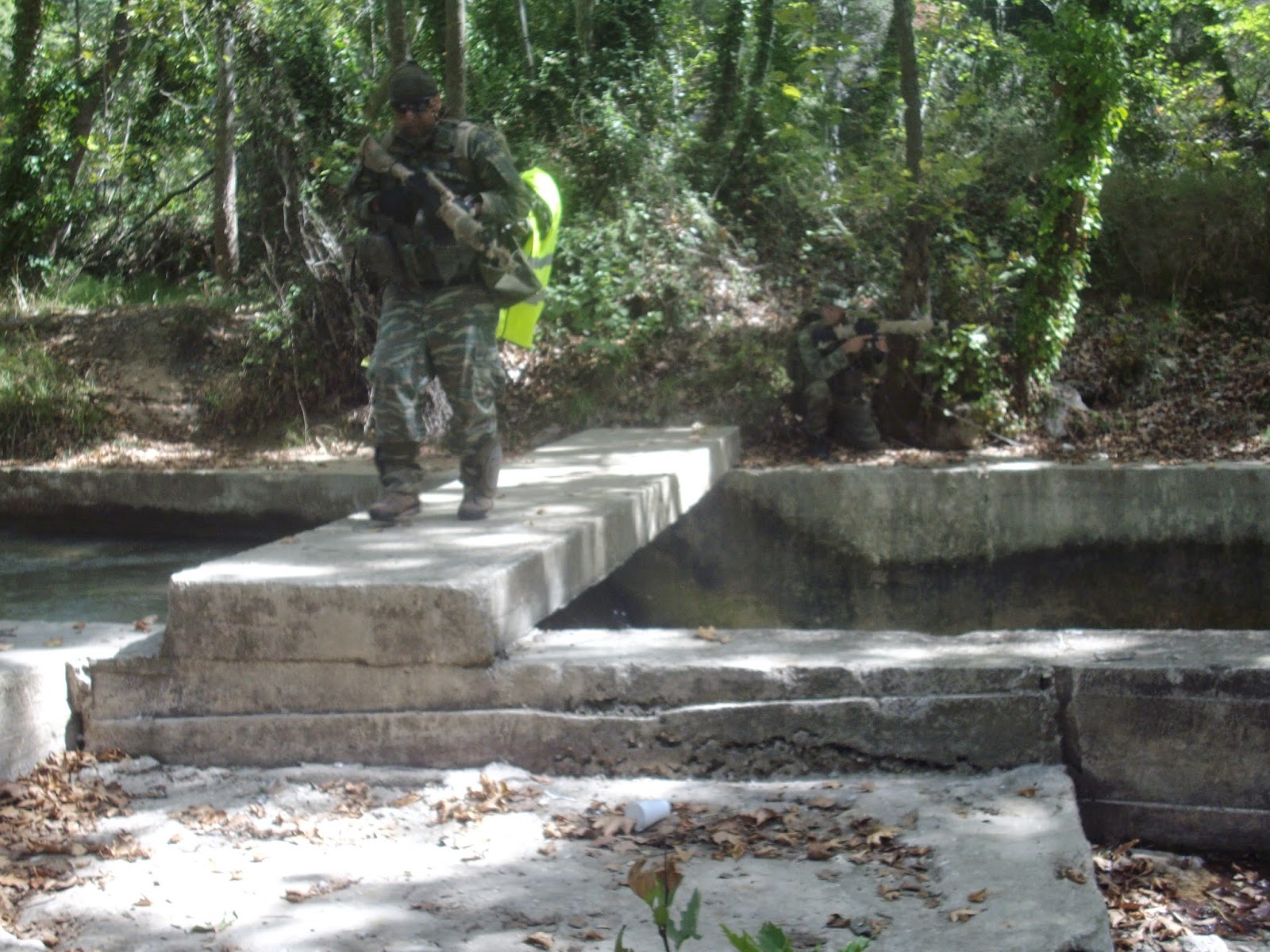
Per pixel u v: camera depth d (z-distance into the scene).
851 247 12.20
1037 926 3.11
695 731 4.36
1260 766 4.14
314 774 4.45
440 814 4.08
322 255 12.46
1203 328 12.38
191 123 17.36
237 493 10.70
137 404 12.54
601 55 15.05
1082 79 10.62
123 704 4.71
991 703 4.21
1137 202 13.18
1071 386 11.59
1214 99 16.88
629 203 12.77
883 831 3.75
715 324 12.12
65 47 19.08
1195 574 9.48
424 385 5.86
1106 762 4.23
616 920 3.29
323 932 3.25
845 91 16.31
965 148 13.93
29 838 3.94
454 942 3.18
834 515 9.95
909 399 11.14
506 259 5.52
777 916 3.27
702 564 10.13
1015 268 11.24
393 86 5.43
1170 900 3.94
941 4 16.02
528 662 4.54
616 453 8.99
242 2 13.16
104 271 17.23
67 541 10.73
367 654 4.56
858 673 4.32
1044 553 9.70
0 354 12.66
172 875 3.65
